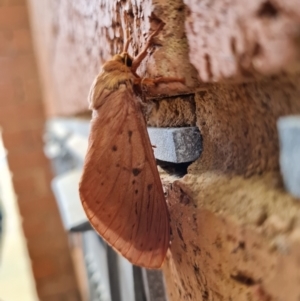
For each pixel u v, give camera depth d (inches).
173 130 2.1
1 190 12.0
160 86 1.9
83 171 2.0
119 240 1.9
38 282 10.8
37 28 8.9
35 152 10.7
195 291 2.0
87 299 8.8
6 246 12.8
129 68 2.1
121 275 4.0
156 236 2.0
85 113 5.5
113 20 2.6
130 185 2.0
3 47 10.4
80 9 3.6
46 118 10.5
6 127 10.6
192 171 2.1
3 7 10.3
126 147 2.0
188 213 1.9
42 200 10.8
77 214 3.9
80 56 4.0
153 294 2.9
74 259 10.3
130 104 2.0
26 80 10.6
